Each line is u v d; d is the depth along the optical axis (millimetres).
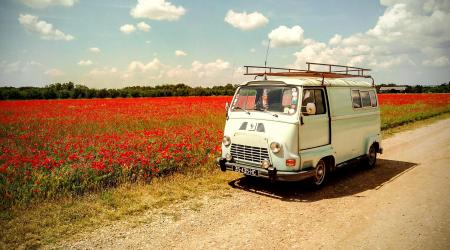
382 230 4949
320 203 6148
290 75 7867
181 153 8023
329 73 7805
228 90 66750
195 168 8016
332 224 5172
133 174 6898
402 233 4840
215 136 10367
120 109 24328
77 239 4469
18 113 20906
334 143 7344
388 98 42125
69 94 52406
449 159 9867
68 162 7074
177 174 7582
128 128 14508
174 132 10938
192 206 5836
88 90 54250
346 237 4711
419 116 21859
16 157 6840
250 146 6633
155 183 6883
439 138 13805
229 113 7223
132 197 6102
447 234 4789
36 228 4645
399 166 9211
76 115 19516
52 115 19516
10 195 5336
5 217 4953
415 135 14820
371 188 7145
